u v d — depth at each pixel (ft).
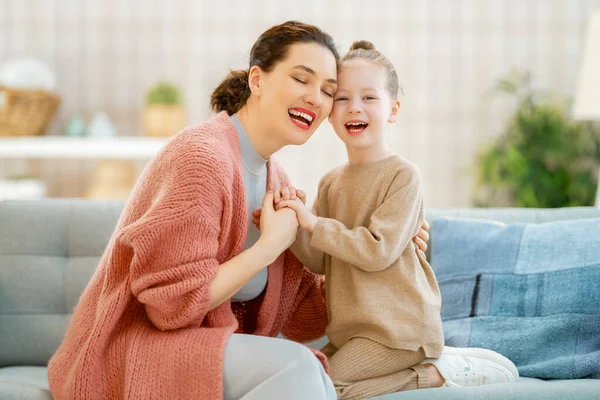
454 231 6.38
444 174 13.20
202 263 4.55
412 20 13.19
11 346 6.17
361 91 5.32
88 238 6.44
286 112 5.14
